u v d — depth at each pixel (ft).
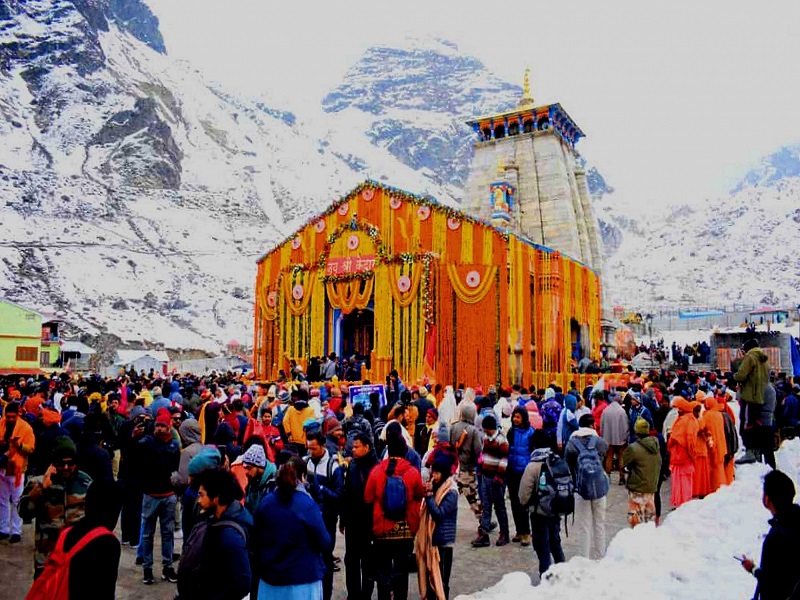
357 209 98.68
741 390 44.55
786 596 16.52
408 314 89.35
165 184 405.39
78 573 15.56
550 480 27.91
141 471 29.71
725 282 393.50
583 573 25.59
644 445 33.27
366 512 25.57
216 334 278.05
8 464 35.06
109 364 197.36
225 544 17.12
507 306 85.15
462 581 29.45
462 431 37.50
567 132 133.39
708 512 34.47
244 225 406.21
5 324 161.89
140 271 298.15
